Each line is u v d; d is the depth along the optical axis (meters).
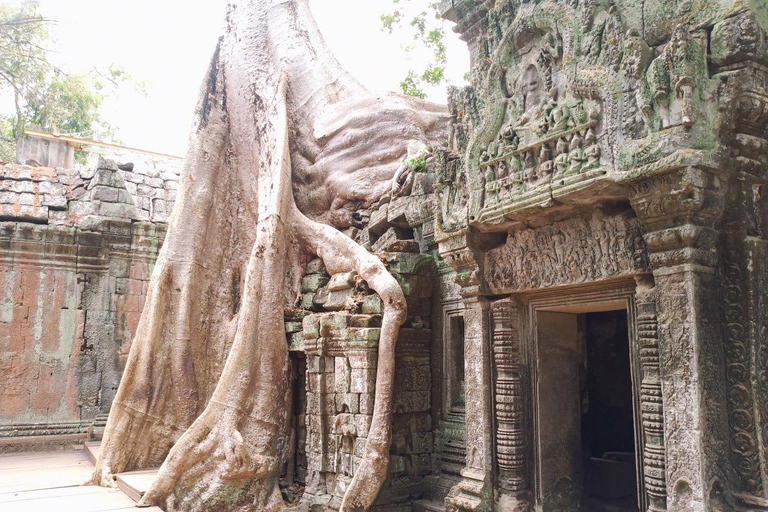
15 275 11.85
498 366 6.27
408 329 7.55
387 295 7.13
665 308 4.59
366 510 6.51
